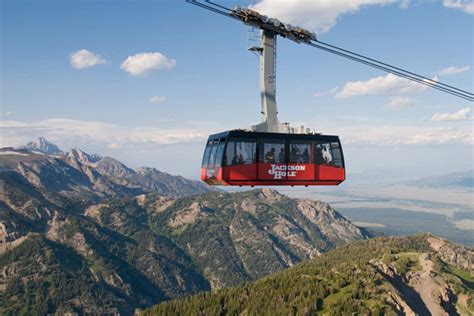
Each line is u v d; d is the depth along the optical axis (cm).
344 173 5641
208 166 5381
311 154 5484
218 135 5406
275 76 5275
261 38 5181
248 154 5206
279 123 5431
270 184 5331
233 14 4812
